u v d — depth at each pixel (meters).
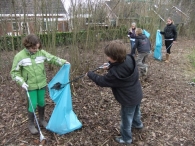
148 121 3.35
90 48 5.77
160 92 4.46
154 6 10.13
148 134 3.03
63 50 5.60
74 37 4.95
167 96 4.28
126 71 2.35
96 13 5.47
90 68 5.74
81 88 4.53
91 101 3.96
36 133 2.94
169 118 3.46
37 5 4.83
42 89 2.88
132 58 2.46
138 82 2.55
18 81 2.59
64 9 5.12
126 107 2.53
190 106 3.90
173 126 3.24
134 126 3.09
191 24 14.77
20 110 3.59
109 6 6.71
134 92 2.47
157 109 3.73
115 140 2.87
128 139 2.78
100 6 5.64
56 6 5.01
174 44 11.40
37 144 2.74
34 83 2.75
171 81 5.19
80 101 3.95
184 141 2.91
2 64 5.28
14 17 4.71
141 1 9.58
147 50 5.43
